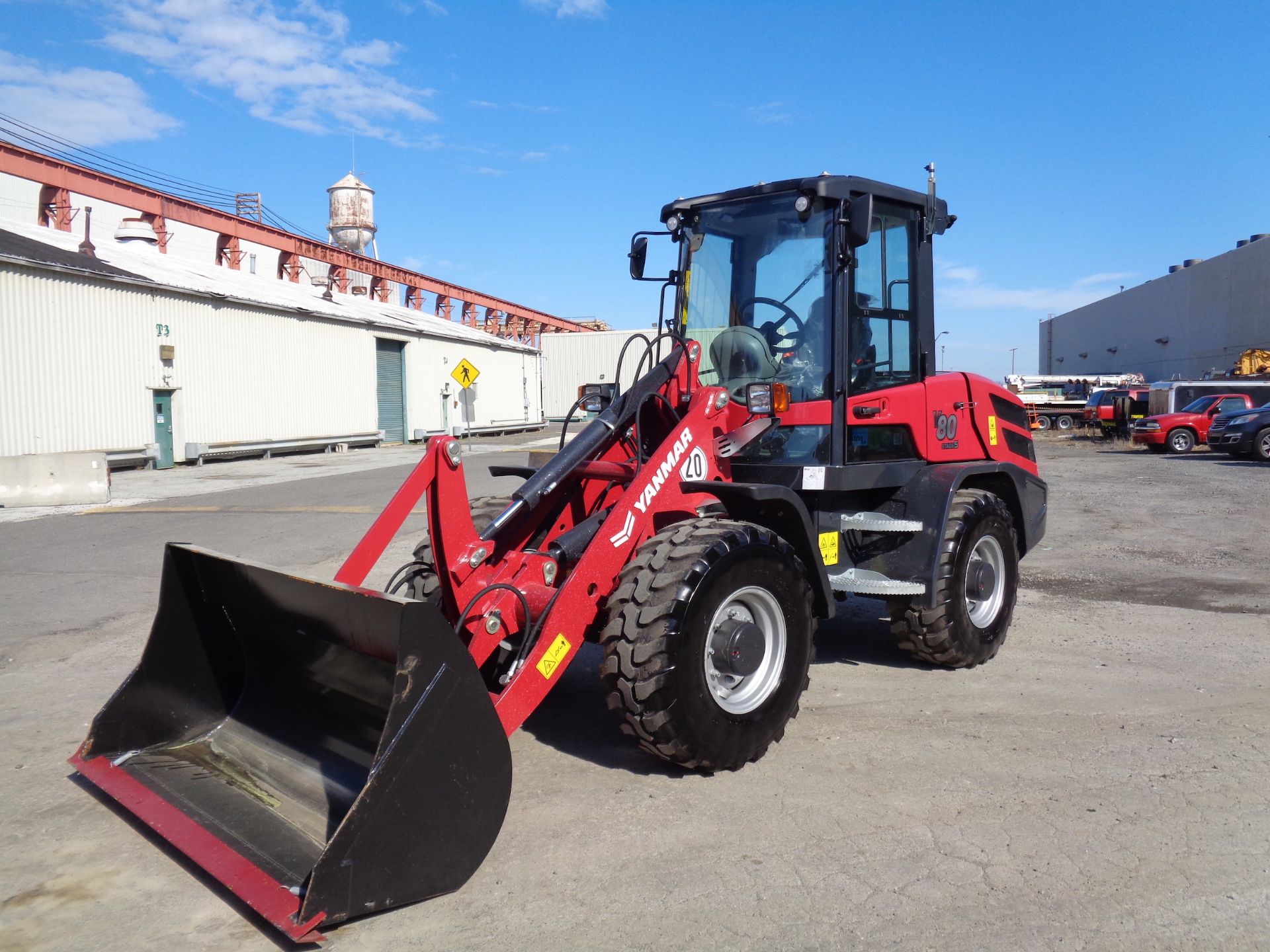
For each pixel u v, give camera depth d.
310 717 3.78
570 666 5.68
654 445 4.73
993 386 6.14
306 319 28.58
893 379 5.33
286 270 35.66
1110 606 7.07
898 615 5.21
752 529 3.92
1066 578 8.16
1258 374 33.53
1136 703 4.79
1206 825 3.42
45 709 4.99
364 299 39.03
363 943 2.74
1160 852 3.23
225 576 3.78
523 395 47.22
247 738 3.86
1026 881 3.04
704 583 3.64
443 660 2.93
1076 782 3.81
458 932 2.79
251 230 30.66
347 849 2.70
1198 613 6.79
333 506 13.83
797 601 4.07
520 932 2.78
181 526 11.72
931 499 5.14
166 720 3.91
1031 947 2.68
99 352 20.75
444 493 3.81
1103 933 2.75
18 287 18.86
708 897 2.96
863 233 4.57
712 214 5.32
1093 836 3.34
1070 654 5.73
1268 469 18.80
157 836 3.48
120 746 3.81
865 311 5.12
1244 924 2.79
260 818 3.26
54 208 25.34
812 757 4.11
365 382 32.16
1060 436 35.28
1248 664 5.46
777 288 5.05
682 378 4.68
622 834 3.40
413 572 4.48
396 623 3.06
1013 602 5.67
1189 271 51.28
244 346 25.62
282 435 27.33
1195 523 11.35
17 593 7.86
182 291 22.91
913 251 5.47
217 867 2.93
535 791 3.80
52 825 3.57
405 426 35.38
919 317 5.48
